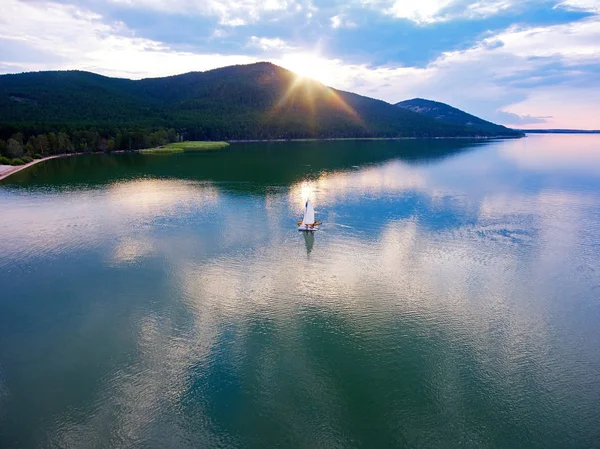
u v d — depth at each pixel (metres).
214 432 33.69
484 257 69.12
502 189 129.00
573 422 34.69
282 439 33.06
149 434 33.50
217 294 56.16
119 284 59.59
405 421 34.72
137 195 121.44
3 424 34.56
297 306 52.84
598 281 60.00
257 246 74.81
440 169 180.25
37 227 87.88
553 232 82.12
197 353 43.41
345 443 32.69
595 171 171.25
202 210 101.62
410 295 55.78
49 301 54.88
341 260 67.94
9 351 44.22
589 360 42.47
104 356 43.09
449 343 45.16
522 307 52.75
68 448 32.28
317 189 129.12
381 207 103.81
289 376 39.94
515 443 32.72
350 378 39.69
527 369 41.09
